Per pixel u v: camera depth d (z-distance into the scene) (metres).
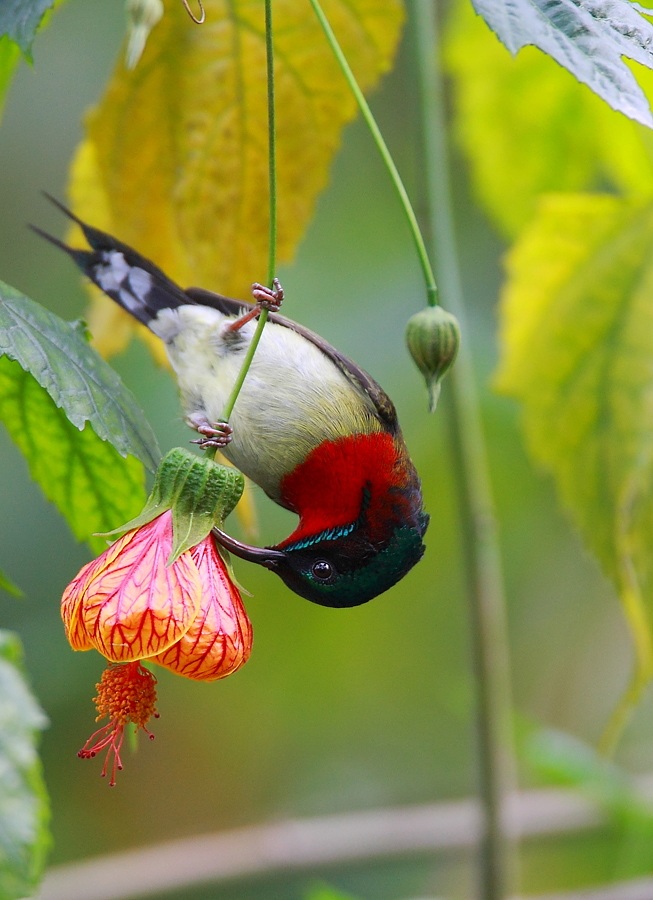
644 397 8.05
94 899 8.98
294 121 7.01
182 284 7.46
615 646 13.20
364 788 12.92
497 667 7.74
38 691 10.69
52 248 12.05
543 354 8.23
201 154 6.98
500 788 7.77
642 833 8.78
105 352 7.74
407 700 12.77
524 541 12.32
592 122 9.27
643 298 8.13
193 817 12.68
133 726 5.16
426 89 7.35
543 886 12.08
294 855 9.34
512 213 9.72
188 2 6.77
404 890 12.09
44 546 10.70
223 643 4.83
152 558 4.95
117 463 5.63
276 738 12.98
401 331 11.37
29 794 3.59
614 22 5.04
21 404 5.54
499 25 4.92
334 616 12.37
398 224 11.89
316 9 5.72
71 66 12.18
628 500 8.01
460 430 7.73
